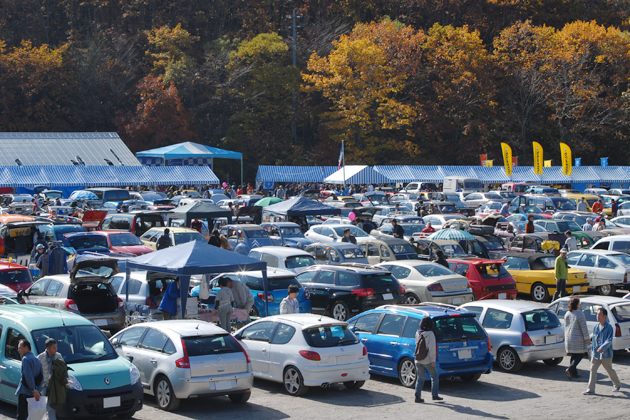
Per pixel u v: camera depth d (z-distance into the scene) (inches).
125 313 1115.9
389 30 4923.7
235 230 1907.0
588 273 1631.4
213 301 1170.6
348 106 4950.8
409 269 1337.4
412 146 5017.2
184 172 3710.6
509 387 898.7
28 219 1870.1
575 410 783.7
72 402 672.4
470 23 5575.8
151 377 776.3
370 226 2108.8
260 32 5974.4
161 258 1024.9
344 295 1226.6
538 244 1850.4
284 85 5147.6
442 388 893.2
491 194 3307.1
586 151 5378.9
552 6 5693.9
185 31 5359.3
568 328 928.9
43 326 735.7
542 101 5064.0
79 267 1096.8
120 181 3494.1
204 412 761.6
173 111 4909.0
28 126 4847.4
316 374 811.4
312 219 2410.2
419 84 5196.9
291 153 5300.2
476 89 4980.3
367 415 752.3
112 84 5196.9
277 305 1188.5
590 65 5162.4
